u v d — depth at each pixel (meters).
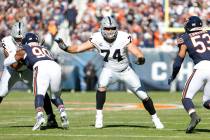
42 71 26.16
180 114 35.25
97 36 27.00
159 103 44.28
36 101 25.98
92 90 58.47
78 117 33.66
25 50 26.75
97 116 27.69
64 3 65.88
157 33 63.59
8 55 28.31
